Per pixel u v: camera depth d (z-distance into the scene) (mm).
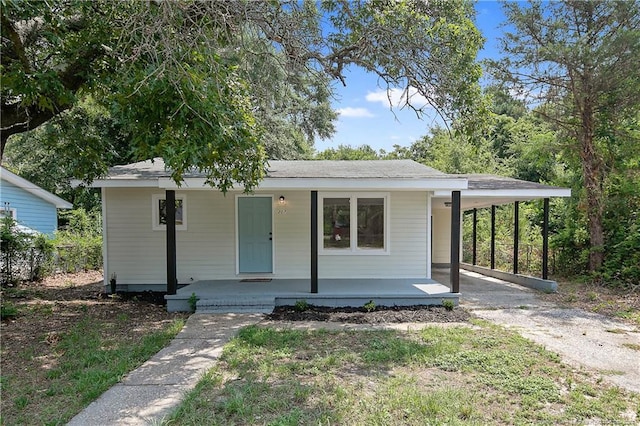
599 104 10352
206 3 4941
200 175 7914
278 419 3262
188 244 9773
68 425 3242
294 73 7391
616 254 10438
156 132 4938
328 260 9836
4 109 5801
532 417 3354
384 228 9844
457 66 6547
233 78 5773
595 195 10773
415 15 6277
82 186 8852
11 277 10547
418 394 3732
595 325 6469
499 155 23172
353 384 4012
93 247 13930
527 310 7570
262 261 9898
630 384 4105
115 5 5117
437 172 9406
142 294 9422
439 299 7832
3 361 4832
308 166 10719
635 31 9086
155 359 4848
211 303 7559
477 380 4125
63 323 6680
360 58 7137
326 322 6691
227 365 4613
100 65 5961
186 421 3270
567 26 10500
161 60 4809
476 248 14352
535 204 14234
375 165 11070
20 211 15312
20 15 4910
